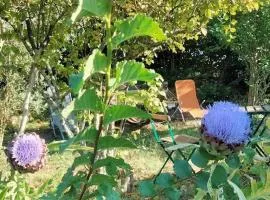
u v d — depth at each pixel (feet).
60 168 26.63
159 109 18.92
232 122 5.59
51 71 19.43
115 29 4.81
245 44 44.78
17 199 8.83
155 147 31.86
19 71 21.39
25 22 19.08
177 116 45.27
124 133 32.24
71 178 5.88
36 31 18.86
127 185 20.08
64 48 19.97
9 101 33.09
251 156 5.94
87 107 4.98
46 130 43.16
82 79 4.61
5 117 32.94
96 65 4.84
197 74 59.82
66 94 19.44
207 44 57.93
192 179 5.82
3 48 19.20
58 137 40.52
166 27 19.03
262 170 6.23
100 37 19.72
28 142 9.46
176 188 6.13
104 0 4.61
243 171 6.47
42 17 18.79
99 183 5.83
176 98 46.06
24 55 19.89
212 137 5.57
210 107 5.97
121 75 4.96
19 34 18.88
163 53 59.36
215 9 19.26
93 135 5.39
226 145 5.55
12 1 18.34
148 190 5.96
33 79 19.01
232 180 6.02
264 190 6.00
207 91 56.08
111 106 5.12
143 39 19.65
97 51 4.76
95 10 4.61
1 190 8.68
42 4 18.51
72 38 19.98
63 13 18.26
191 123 42.09
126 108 5.14
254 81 47.32
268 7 42.34
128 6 18.19
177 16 19.06
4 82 33.63
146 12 18.53
